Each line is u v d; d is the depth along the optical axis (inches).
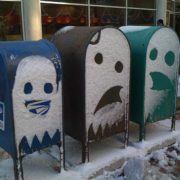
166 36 123.5
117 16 350.6
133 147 122.0
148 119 125.6
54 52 94.2
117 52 108.3
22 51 89.0
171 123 141.2
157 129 140.4
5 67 86.0
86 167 105.7
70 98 109.1
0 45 89.0
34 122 93.3
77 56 102.0
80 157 113.8
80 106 105.0
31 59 89.6
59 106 97.9
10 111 88.4
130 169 106.6
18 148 91.6
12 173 105.6
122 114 115.1
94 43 101.7
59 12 288.5
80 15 308.5
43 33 278.1
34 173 103.7
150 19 396.8
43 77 92.4
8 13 253.0
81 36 105.8
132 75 123.5
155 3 398.0
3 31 253.4
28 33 259.9
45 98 94.2
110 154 115.1
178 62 130.3
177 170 112.5
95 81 104.4
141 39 120.3
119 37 107.7
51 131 97.7
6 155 119.0
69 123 113.0
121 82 111.9
